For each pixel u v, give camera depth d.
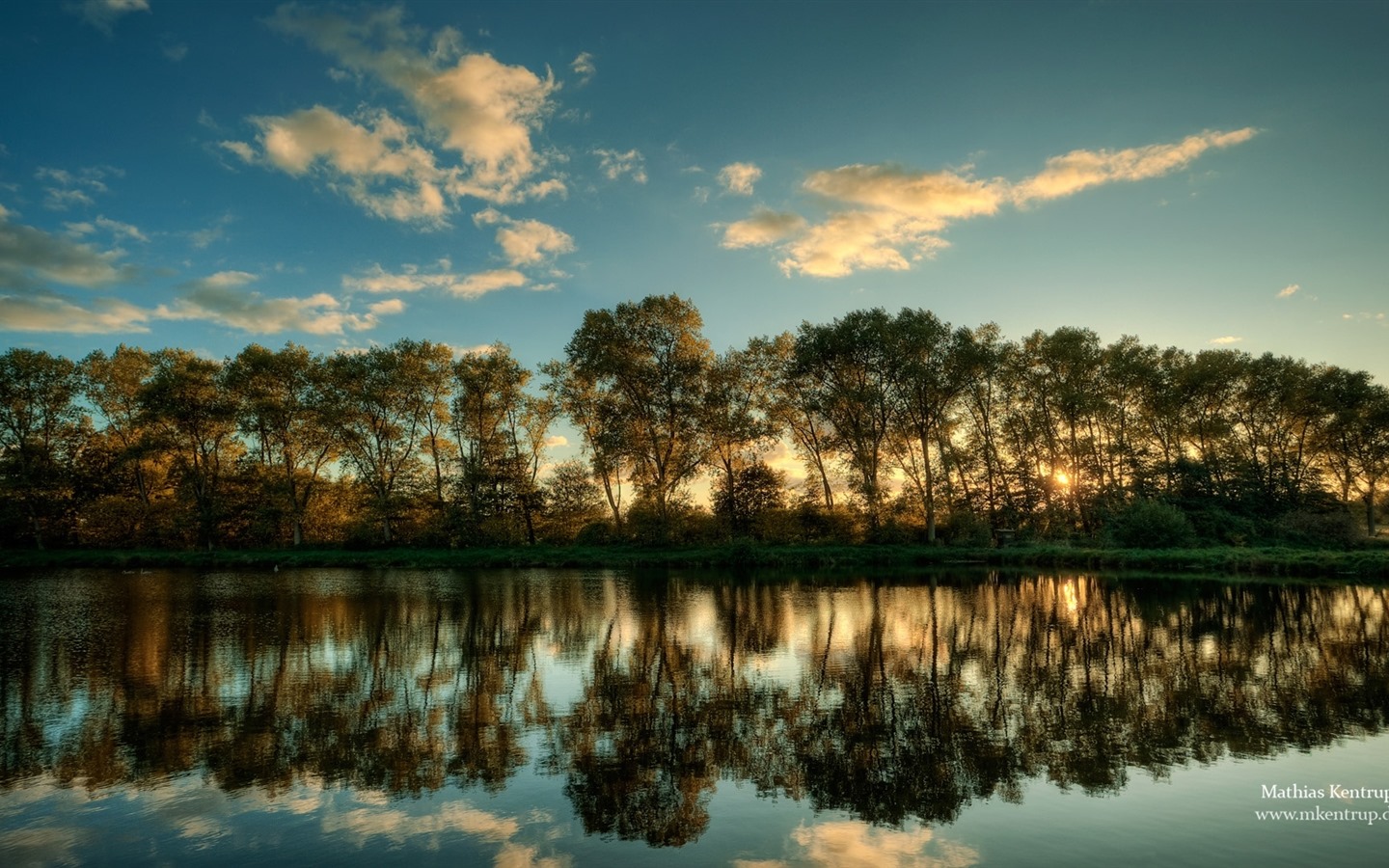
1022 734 12.89
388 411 64.19
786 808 9.85
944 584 38.44
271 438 66.62
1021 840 8.86
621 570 49.75
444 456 67.56
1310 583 37.44
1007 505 62.38
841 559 50.88
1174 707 14.57
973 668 18.14
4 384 63.06
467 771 11.27
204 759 11.82
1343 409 63.16
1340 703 14.78
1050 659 19.22
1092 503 62.50
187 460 67.62
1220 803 9.91
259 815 9.67
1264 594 33.16
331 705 14.97
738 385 61.59
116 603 31.84
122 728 13.43
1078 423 62.62
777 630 24.02
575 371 59.97
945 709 14.52
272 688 16.42
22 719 14.05
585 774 11.09
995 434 64.25
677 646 21.23
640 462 62.09
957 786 10.58
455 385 67.06
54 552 60.97
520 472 65.50
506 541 63.03
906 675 17.44
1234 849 8.60
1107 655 19.62
